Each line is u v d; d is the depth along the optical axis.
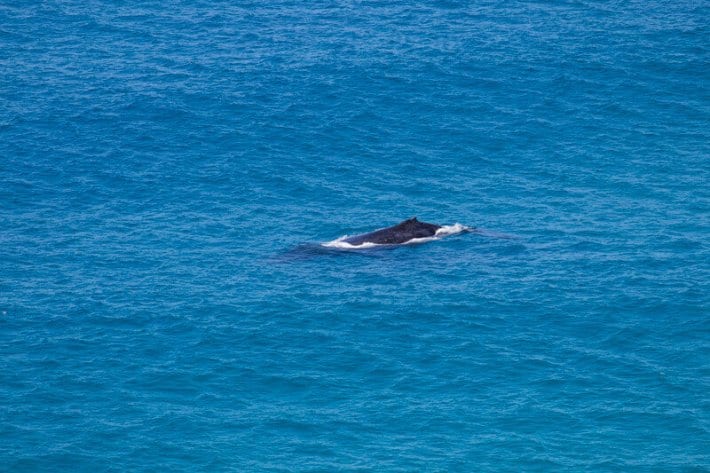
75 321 196.62
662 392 171.75
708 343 186.50
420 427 163.75
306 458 156.12
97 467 153.38
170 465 154.25
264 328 193.50
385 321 195.88
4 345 187.25
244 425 164.12
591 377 176.62
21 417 164.62
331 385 175.62
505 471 153.12
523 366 180.25
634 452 156.88
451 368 180.12
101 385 174.50
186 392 173.25
